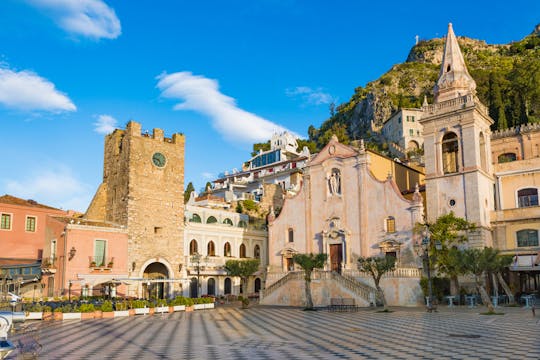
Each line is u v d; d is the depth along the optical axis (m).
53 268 53.44
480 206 49.53
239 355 19.17
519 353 18.09
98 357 19.11
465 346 20.16
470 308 41.75
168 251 61.44
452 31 57.38
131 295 56.47
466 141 51.28
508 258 40.62
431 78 177.00
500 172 54.72
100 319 38.44
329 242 58.47
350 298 47.94
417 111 145.50
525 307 41.06
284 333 26.92
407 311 40.91
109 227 56.09
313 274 51.19
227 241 71.06
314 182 61.41
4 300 47.88
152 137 62.69
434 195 52.72
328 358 17.88
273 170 127.50
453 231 49.56
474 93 55.12
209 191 107.62
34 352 18.33
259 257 75.81
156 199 61.41
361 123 176.62
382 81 185.12
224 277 69.19
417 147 142.75
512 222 50.28
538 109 87.25
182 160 65.44
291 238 62.94
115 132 63.84
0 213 63.88
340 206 58.34
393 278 48.50
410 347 20.23
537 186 52.25
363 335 24.98
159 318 38.94
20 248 65.12
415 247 51.00
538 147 59.34
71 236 52.81
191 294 64.19
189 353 19.92
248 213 83.12
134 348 21.64
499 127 81.00
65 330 29.92
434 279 47.75
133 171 59.75
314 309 46.19
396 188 53.72
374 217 55.12
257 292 74.56
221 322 34.62
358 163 57.44
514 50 173.75
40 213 67.94
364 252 55.16
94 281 50.31
